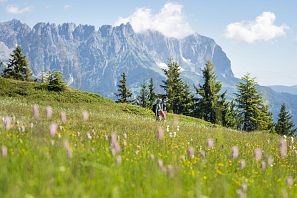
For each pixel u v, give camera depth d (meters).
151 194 5.54
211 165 10.05
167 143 13.80
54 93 50.00
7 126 7.82
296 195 7.46
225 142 18.20
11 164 6.27
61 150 7.51
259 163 11.62
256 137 25.31
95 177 6.07
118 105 49.31
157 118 32.00
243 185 6.94
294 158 14.92
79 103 47.22
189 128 26.50
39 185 5.06
